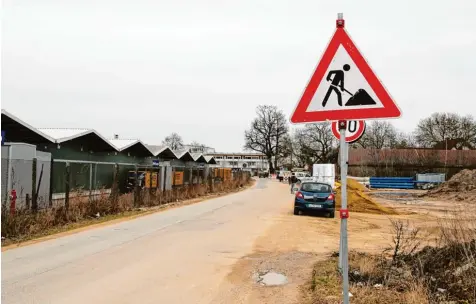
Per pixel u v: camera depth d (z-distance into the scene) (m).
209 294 5.89
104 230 11.64
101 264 7.48
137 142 27.20
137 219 14.30
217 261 7.94
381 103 3.28
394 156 62.00
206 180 31.97
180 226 12.73
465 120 75.38
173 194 22.97
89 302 5.38
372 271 6.32
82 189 15.34
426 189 47.69
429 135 77.62
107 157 24.22
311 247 9.59
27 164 13.73
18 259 7.83
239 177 51.75
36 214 11.62
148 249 8.94
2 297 5.52
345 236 3.24
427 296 4.93
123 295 5.72
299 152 89.56
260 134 91.00
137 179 19.09
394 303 4.88
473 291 4.87
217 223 13.64
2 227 10.09
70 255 8.23
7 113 15.64
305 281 6.54
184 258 8.13
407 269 6.10
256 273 7.09
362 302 4.95
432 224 15.10
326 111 3.40
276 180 79.25
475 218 6.94
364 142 83.56
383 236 11.60
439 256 6.25
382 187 50.25
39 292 5.76
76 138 21.00
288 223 14.20
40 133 17.73
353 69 3.36
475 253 5.78
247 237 10.88
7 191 11.15
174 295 5.79
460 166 59.69
